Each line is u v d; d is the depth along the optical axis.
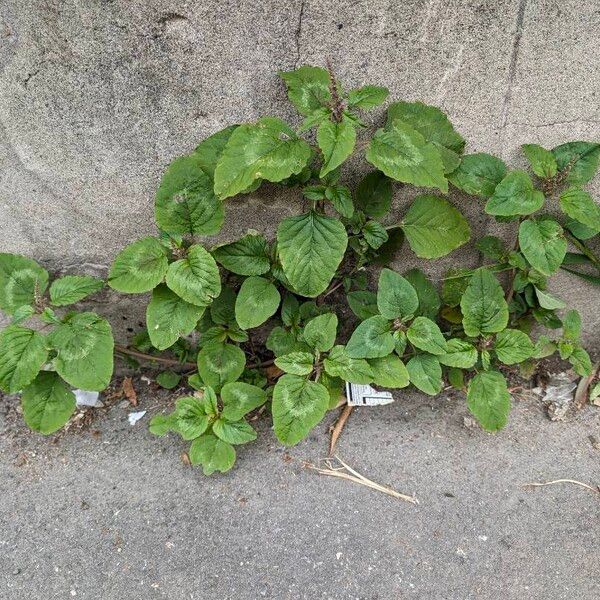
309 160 0.38
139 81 0.34
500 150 0.39
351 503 0.38
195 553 0.36
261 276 0.40
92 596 0.34
